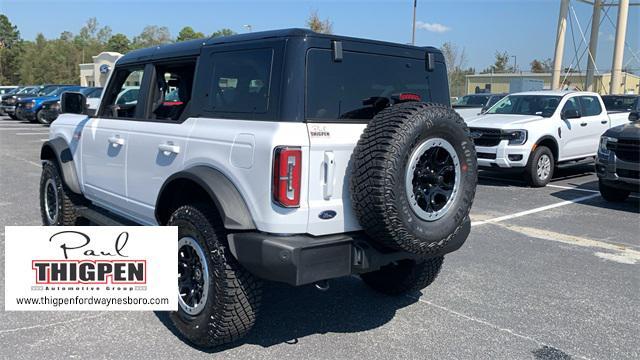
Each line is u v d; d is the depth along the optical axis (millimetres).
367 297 4977
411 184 3443
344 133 3607
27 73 90750
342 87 3740
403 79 4215
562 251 6547
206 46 4125
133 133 4680
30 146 16219
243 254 3502
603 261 6180
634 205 9375
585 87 29422
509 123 11008
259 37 3721
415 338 4148
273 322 4395
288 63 3518
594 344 4125
